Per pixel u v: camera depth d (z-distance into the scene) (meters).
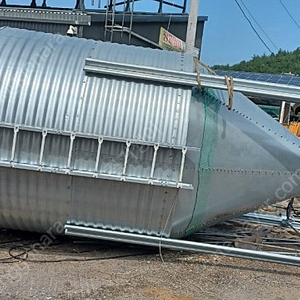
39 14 13.53
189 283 5.67
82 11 14.16
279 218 8.66
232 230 7.93
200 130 5.99
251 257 6.09
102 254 6.40
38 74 5.96
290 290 5.75
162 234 6.14
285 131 6.60
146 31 16.67
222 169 6.13
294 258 6.06
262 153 6.27
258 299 5.41
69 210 6.04
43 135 5.70
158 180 5.77
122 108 5.82
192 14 13.32
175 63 6.32
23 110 5.78
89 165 5.77
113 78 5.99
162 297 5.20
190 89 6.01
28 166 5.71
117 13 15.22
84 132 5.73
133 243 6.11
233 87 5.88
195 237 7.26
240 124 6.22
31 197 5.98
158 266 6.13
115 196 5.89
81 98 5.84
